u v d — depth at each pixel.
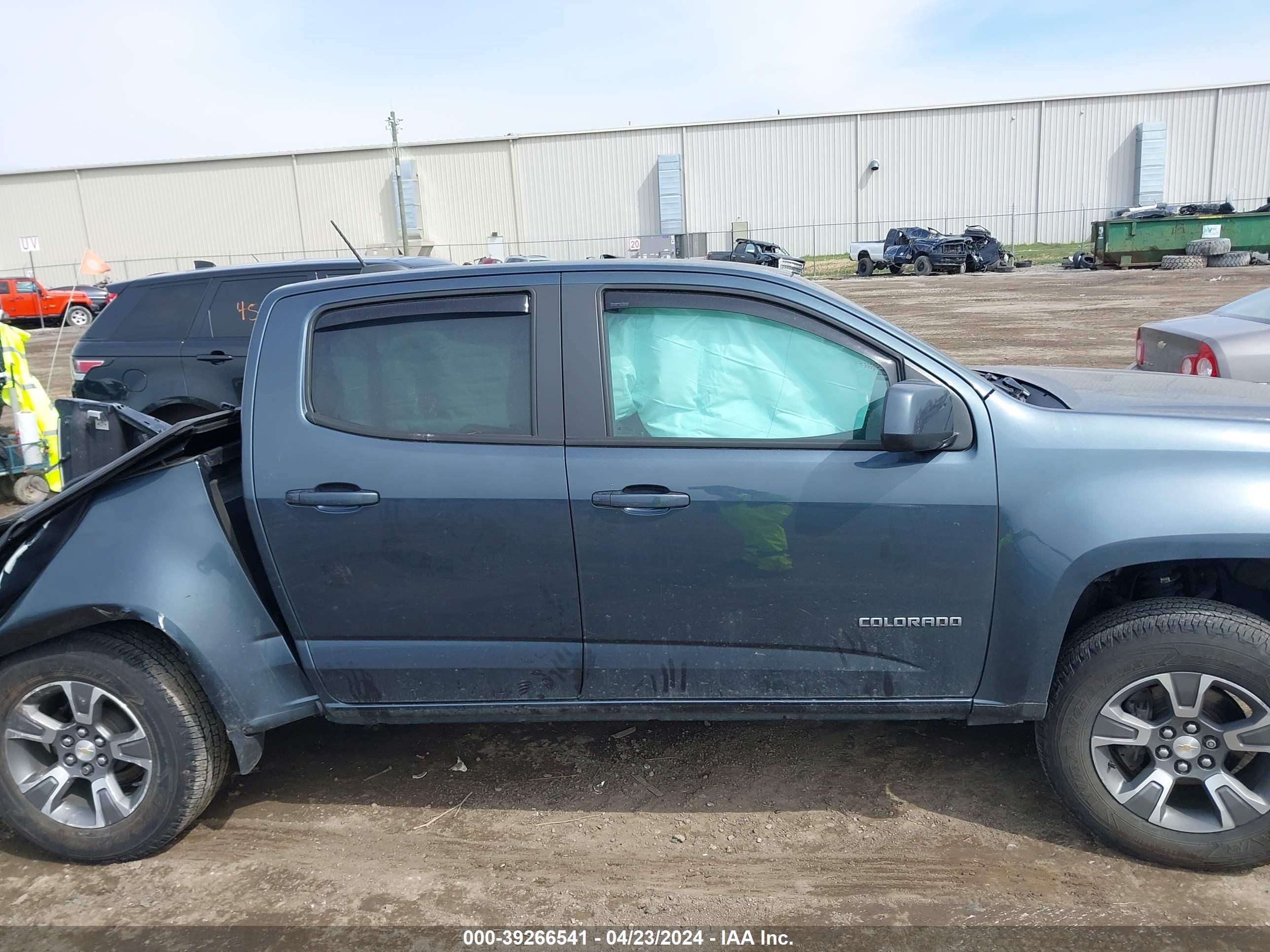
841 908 2.81
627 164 51.53
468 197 52.47
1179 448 2.86
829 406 3.00
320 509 3.03
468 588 3.05
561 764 3.68
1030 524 2.85
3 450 7.64
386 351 3.12
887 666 3.03
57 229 53.00
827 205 51.06
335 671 3.16
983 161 49.72
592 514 2.96
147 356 7.29
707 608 3.02
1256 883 2.86
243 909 2.91
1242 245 31.62
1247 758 2.92
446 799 3.47
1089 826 3.00
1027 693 2.96
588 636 3.07
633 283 3.07
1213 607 2.82
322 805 3.47
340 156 51.81
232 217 52.78
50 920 2.89
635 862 3.07
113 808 3.11
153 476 3.15
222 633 3.04
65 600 2.98
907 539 2.91
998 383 3.65
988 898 2.83
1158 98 48.09
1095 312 19.62
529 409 3.04
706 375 3.04
